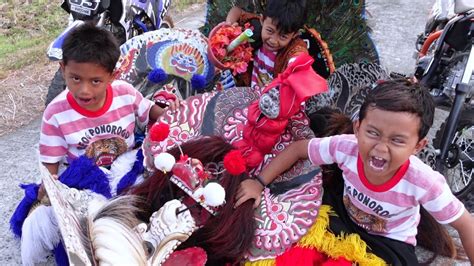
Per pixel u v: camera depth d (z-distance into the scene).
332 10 2.47
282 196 1.91
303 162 1.98
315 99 2.39
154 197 1.87
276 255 1.81
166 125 1.85
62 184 1.76
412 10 4.86
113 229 1.63
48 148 1.97
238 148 1.95
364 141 1.64
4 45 4.00
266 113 1.86
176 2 5.01
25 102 3.24
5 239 2.20
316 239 1.87
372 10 4.82
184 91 2.41
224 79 2.49
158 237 1.68
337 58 2.59
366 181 1.80
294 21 2.27
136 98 2.07
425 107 1.60
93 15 2.45
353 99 2.38
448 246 2.16
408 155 1.64
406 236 1.93
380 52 4.00
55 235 1.87
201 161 1.93
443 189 1.74
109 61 1.83
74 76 1.81
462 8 2.39
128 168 2.00
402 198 1.79
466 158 2.36
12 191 2.48
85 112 1.95
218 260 1.86
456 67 2.47
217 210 1.82
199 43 2.42
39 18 4.51
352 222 1.99
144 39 2.37
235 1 2.69
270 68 2.50
